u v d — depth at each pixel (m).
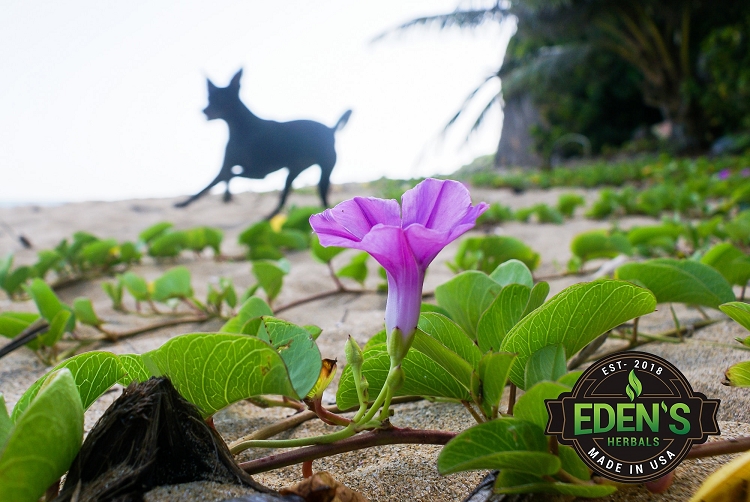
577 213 1.63
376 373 0.29
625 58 3.80
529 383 0.27
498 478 0.24
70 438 0.22
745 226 0.79
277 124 1.41
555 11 3.41
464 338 0.28
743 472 0.23
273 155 1.41
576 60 3.89
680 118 3.64
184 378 0.25
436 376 0.29
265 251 0.98
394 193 2.17
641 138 4.18
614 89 4.22
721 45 3.53
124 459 0.23
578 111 4.37
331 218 0.25
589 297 0.26
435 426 0.36
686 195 1.38
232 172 1.38
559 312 0.27
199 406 0.26
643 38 3.51
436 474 0.30
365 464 0.32
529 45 4.24
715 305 0.38
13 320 0.50
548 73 3.96
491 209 1.42
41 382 0.26
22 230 1.64
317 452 0.27
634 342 0.46
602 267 0.73
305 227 1.17
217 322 0.67
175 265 1.04
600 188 2.33
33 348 0.53
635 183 2.40
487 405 0.26
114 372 0.27
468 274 0.38
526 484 0.24
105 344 0.61
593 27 3.55
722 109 3.50
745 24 3.40
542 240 1.17
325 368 0.28
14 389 0.49
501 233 1.28
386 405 0.26
